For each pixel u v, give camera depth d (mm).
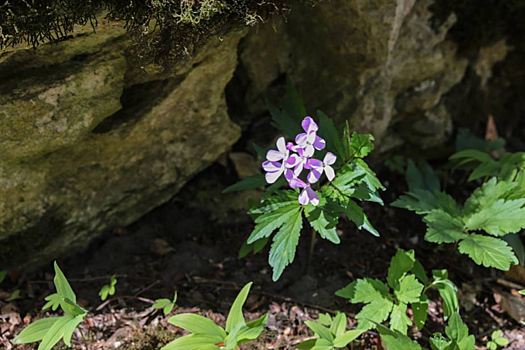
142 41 713
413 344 709
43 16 660
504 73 942
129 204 834
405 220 887
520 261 825
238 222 869
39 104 712
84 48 713
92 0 666
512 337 794
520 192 782
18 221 777
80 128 740
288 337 776
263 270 832
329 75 859
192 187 875
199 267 829
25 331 711
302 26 835
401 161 920
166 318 782
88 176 793
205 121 819
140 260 832
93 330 770
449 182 927
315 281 822
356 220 730
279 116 802
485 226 774
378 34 805
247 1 701
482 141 920
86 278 811
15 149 727
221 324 781
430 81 894
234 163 869
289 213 737
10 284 796
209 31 709
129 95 771
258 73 853
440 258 854
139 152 804
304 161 702
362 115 869
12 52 690
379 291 759
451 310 753
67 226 805
